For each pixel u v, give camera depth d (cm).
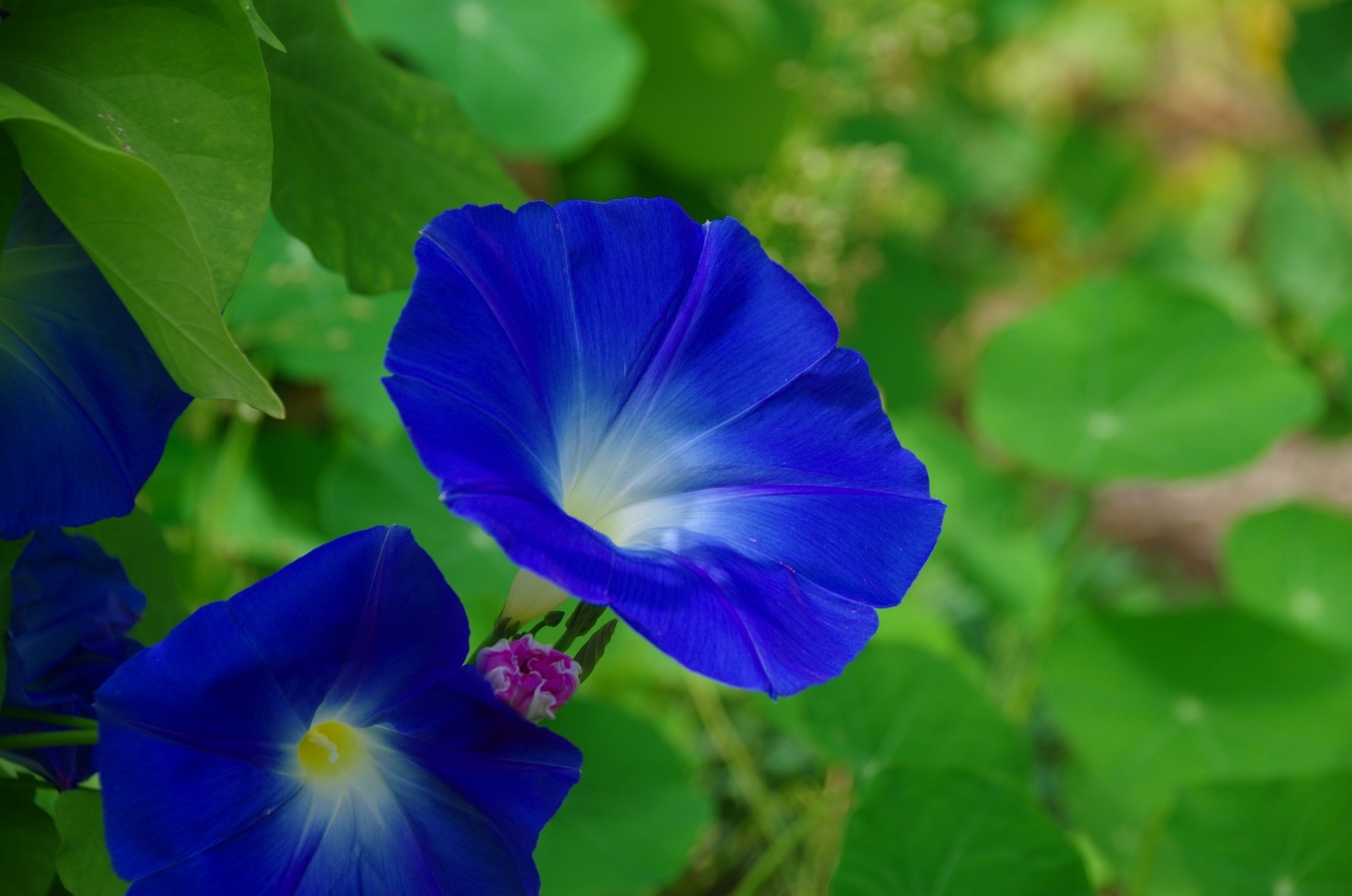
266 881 50
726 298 54
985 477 125
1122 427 106
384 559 50
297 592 50
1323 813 78
